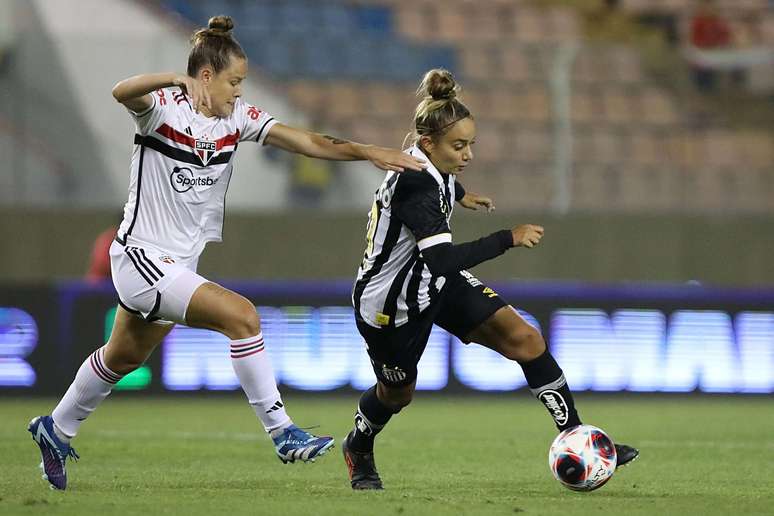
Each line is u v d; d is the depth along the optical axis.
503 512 16.48
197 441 29.88
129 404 43.09
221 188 18.34
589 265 49.47
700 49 55.34
